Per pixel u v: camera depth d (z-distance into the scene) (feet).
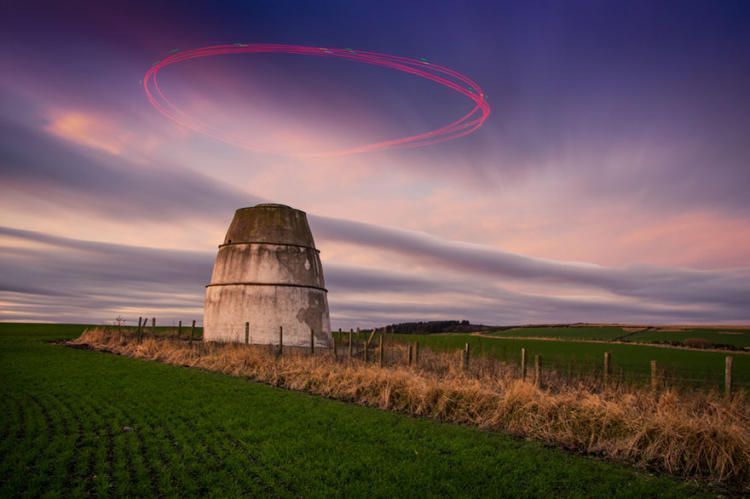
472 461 31.96
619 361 97.55
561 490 27.76
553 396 42.34
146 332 131.44
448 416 44.19
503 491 27.30
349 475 28.94
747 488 29.09
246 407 45.73
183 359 80.74
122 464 29.04
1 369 65.87
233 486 26.22
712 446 31.71
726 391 44.16
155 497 24.76
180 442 34.37
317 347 103.45
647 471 31.55
